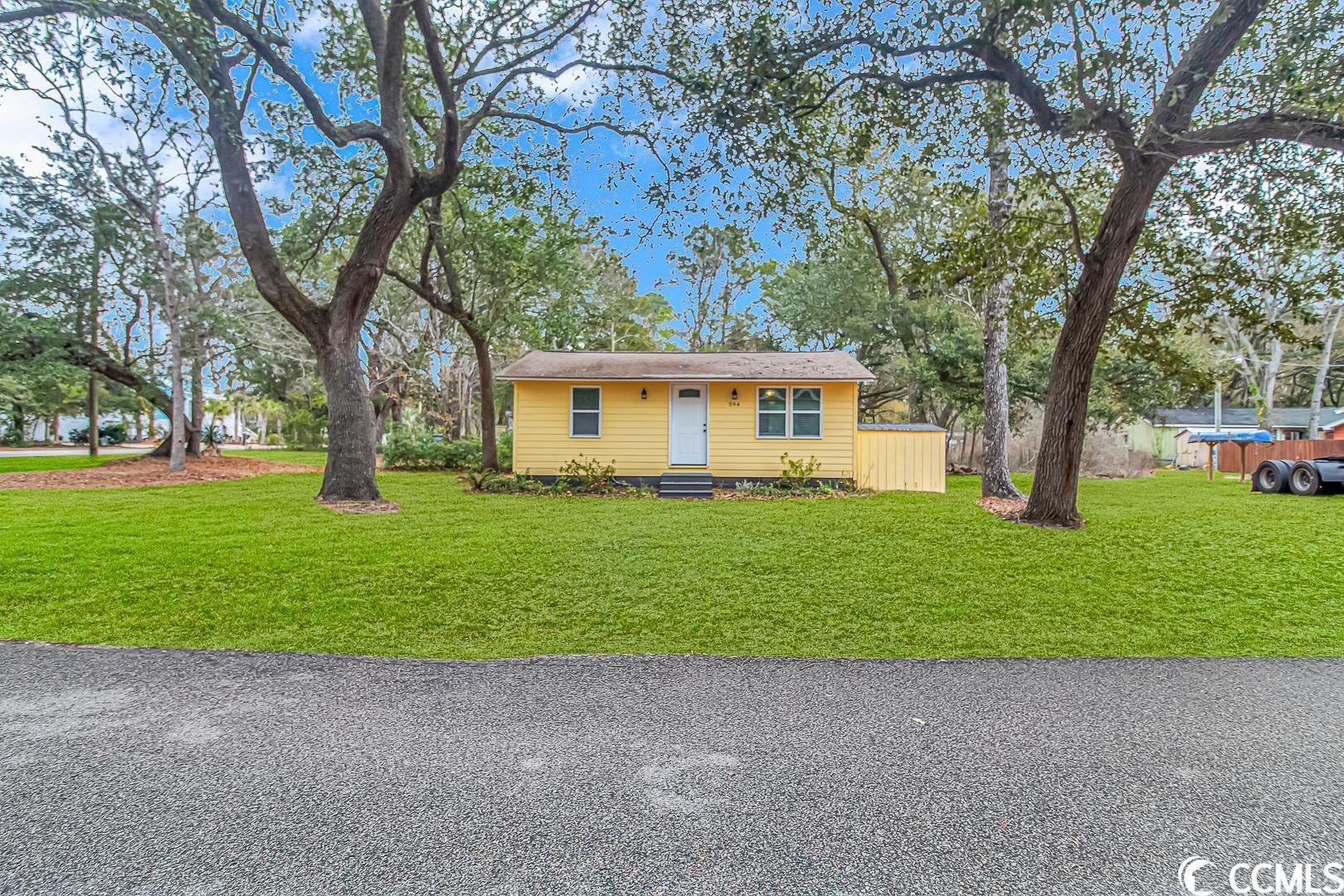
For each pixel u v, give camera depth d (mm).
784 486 13812
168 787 2531
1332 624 4977
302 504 10242
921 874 2041
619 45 8641
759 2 6844
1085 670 3992
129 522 8344
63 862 2062
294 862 2074
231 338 17672
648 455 14594
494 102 12023
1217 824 2332
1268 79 6152
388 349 30422
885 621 5020
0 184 13742
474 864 2070
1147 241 9805
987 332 13070
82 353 16391
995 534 8406
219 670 3891
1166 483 17188
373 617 4996
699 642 4547
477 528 8625
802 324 23516
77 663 3969
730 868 2064
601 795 2500
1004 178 11602
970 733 3082
